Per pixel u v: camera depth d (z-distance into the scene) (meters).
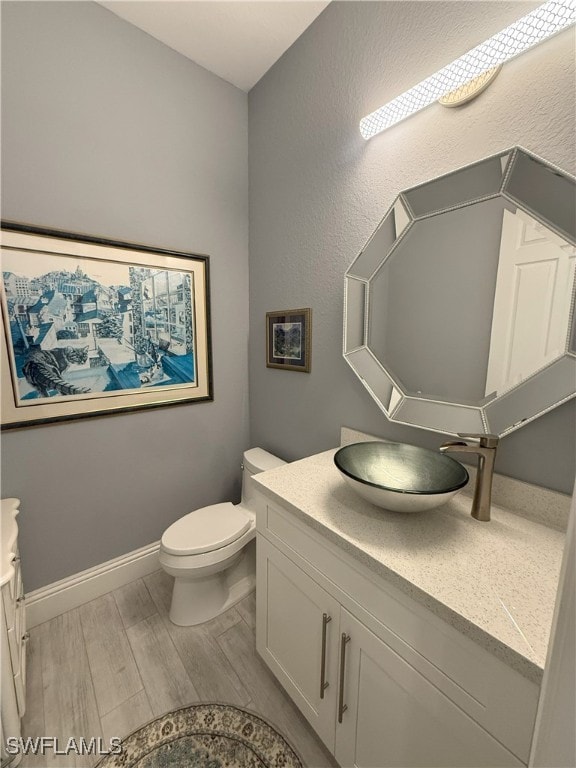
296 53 1.54
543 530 0.87
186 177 1.71
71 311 1.43
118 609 1.58
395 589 0.72
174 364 1.78
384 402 1.26
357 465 1.13
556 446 0.88
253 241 1.95
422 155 1.09
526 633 0.56
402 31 1.11
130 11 1.41
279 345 1.82
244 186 1.95
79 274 1.43
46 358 1.39
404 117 1.10
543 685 0.39
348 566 0.83
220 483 2.08
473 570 0.72
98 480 1.60
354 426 1.45
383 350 1.26
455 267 1.04
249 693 1.22
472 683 0.60
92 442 1.56
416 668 0.70
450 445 0.90
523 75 0.85
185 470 1.91
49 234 1.34
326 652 0.94
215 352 1.95
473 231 0.99
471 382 1.03
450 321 1.07
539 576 0.70
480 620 0.59
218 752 1.05
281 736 1.09
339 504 1.00
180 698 1.20
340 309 1.46
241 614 1.57
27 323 1.33
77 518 1.56
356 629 0.83
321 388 1.60
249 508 1.79
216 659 1.34
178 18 1.44
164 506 1.85
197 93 1.70
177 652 1.37
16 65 1.22
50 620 1.51
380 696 0.78
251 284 2.01
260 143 1.82
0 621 0.95
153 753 1.04
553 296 0.85
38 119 1.28
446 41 1.00
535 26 0.78
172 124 1.63
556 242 0.84
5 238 1.25
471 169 0.96
